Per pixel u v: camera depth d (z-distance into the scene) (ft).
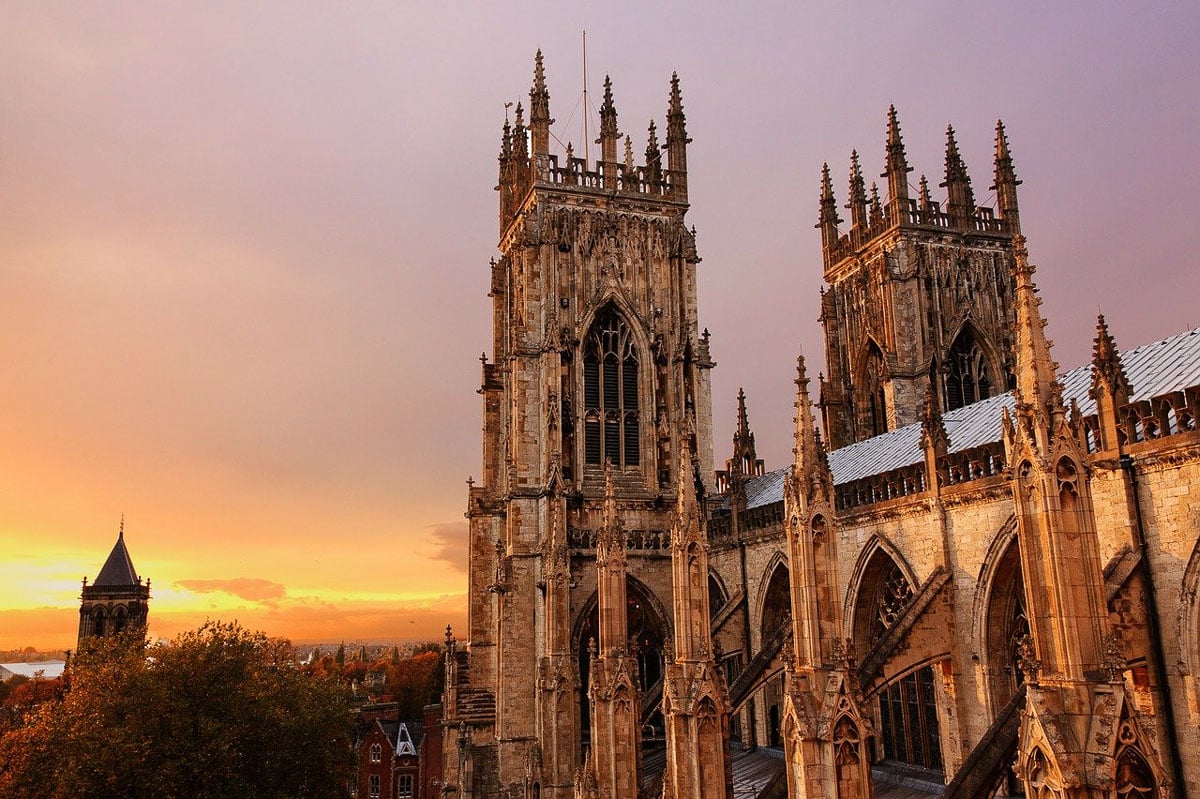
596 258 433.48
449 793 454.40
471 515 481.46
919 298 484.33
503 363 492.54
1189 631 181.27
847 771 172.24
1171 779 181.98
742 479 420.77
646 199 444.55
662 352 431.43
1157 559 188.24
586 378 425.69
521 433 415.44
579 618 392.88
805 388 187.52
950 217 501.97
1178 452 183.62
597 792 277.64
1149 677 187.01
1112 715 122.42
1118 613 185.06
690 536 239.50
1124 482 194.80
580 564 397.39
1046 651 130.00
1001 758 180.04
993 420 288.92
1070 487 130.72
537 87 440.86
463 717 434.71
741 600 359.66
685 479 244.01
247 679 404.36
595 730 283.38
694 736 228.02
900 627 236.84
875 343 507.30
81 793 344.08
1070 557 128.77
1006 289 499.51
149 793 353.72
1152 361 241.14
